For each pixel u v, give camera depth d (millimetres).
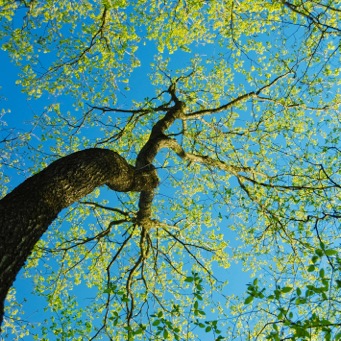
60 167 4527
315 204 7398
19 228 3664
